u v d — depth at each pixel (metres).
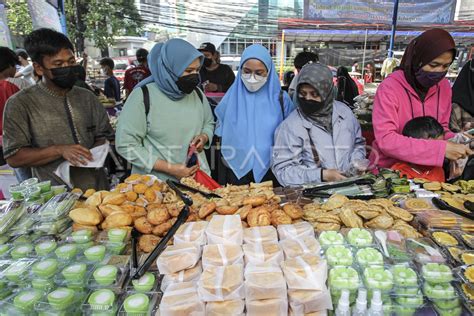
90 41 11.91
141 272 1.03
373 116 1.91
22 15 9.70
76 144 1.86
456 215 1.29
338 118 1.90
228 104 2.15
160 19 11.12
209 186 1.89
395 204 1.45
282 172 1.87
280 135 1.93
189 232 1.11
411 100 1.87
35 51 1.63
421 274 0.99
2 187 2.42
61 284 1.00
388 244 1.10
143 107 1.84
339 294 0.94
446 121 1.98
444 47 1.63
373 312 0.90
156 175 1.91
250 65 1.95
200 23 9.61
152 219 1.23
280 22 9.22
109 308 0.92
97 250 1.09
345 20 5.50
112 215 1.26
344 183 1.61
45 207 1.28
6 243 1.19
